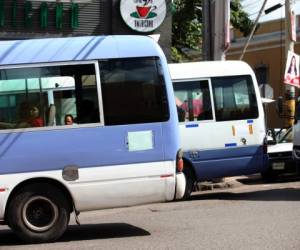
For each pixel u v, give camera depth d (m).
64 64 8.41
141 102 8.53
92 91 8.42
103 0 17.00
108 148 8.38
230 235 8.23
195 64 13.23
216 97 13.13
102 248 7.73
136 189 8.44
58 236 8.30
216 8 16.17
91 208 8.36
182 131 12.86
